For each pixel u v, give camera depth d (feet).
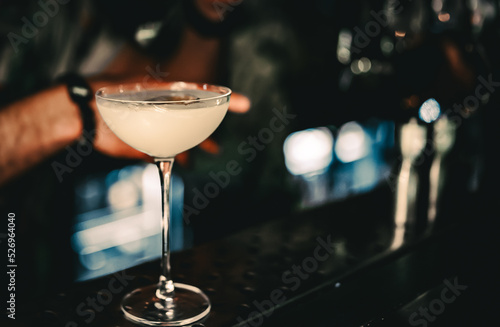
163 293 1.66
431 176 2.56
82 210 2.99
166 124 1.50
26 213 2.75
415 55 2.43
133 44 2.86
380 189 2.48
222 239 2.04
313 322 1.57
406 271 1.86
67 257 2.94
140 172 3.25
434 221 2.19
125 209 3.21
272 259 1.90
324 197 3.84
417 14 2.46
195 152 3.30
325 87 3.65
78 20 2.69
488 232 2.13
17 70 2.58
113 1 2.75
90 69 2.77
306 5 3.43
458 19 2.61
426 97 2.43
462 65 2.58
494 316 1.87
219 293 1.70
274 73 3.45
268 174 3.61
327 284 1.75
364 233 2.09
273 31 3.39
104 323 1.55
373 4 2.98
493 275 1.87
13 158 2.55
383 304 1.67
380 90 3.14
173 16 2.95
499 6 2.73
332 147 3.83
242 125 3.43
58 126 2.58
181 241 3.48
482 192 2.43
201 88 1.75
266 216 3.68
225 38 3.19
